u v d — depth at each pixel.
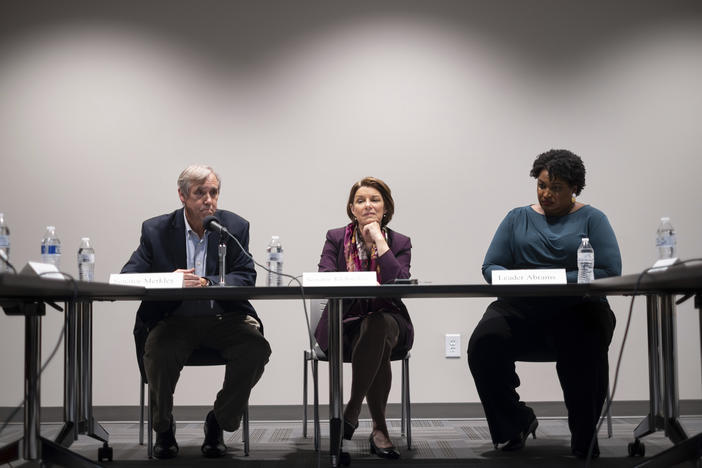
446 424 3.44
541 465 2.29
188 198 2.56
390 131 3.80
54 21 3.84
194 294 2.01
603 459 2.37
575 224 2.58
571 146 3.79
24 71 3.83
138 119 3.80
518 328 2.51
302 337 3.70
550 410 3.67
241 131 3.81
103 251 3.74
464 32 3.83
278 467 2.30
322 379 3.67
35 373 2.01
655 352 2.32
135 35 3.84
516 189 3.78
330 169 3.79
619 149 3.78
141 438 2.85
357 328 2.46
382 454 2.44
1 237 2.34
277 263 2.95
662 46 3.82
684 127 3.79
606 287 1.97
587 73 3.82
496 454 2.51
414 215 3.77
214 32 3.85
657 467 1.93
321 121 3.81
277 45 3.84
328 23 3.85
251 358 2.42
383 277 2.41
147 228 2.65
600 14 3.83
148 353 2.43
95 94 3.81
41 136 3.80
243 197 3.78
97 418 3.66
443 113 3.81
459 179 3.78
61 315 3.68
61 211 3.76
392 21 3.84
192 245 2.64
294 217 3.77
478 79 3.82
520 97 3.81
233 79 3.83
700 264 1.48
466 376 3.68
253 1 3.85
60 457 1.98
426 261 3.75
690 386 3.65
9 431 3.20
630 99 3.80
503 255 2.66
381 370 2.46
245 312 2.59
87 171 3.78
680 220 3.75
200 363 2.55
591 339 2.36
